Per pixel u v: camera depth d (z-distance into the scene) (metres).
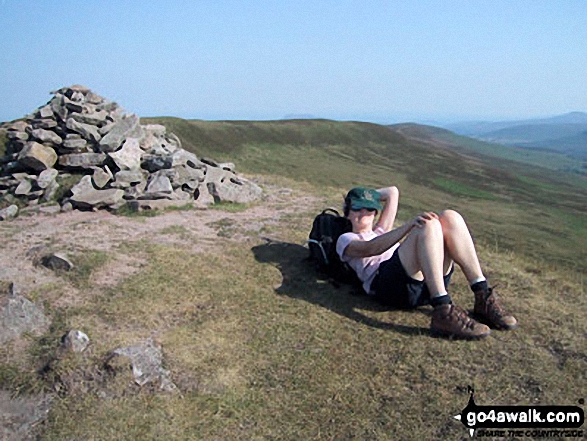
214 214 4.41
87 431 1.80
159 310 2.56
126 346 2.17
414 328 2.48
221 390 2.04
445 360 2.21
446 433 1.82
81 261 2.99
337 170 23.62
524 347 2.31
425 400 1.98
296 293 2.85
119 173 4.59
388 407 1.95
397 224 5.33
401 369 2.16
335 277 2.97
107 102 5.49
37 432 1.82
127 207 4.37
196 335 2.37
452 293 2.88
